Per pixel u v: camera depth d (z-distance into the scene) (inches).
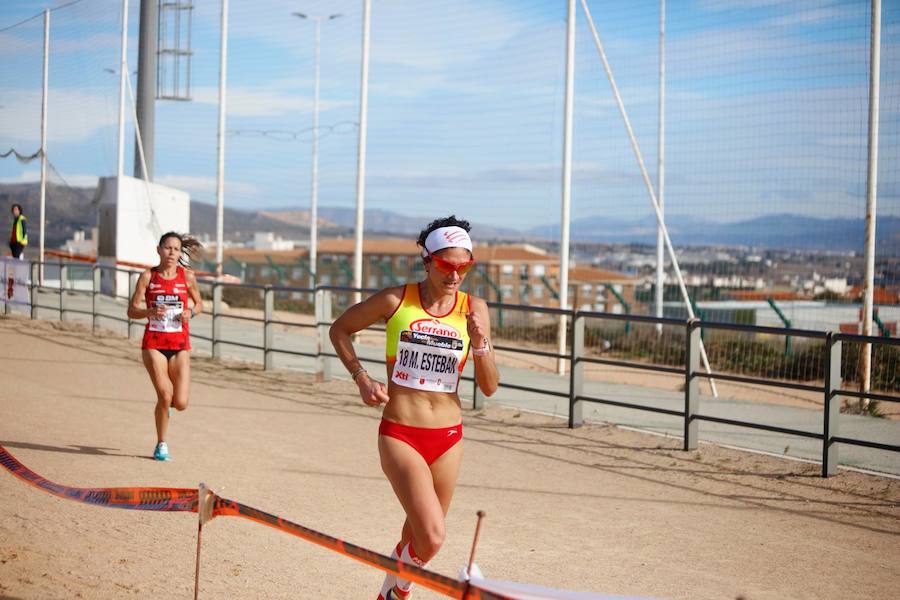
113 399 460.4
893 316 589.3
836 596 209.2
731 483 319.6
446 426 171.3
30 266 861.8
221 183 1034.7
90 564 208.4
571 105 630.5
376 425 415.8
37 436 361.7
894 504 294.0
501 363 721.0
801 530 264.5
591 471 335.6
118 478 295.7
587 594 119.0
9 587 187.6
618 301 824.9
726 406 512.1
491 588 119.2
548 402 504.7
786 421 458.6
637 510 283.1
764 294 678.5
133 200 1146.0
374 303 174.2
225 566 213.2
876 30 504.7
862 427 450.6
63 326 776.3
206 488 160.7
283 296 1296.8
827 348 325.4
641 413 476.7
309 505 274.4
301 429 401.1
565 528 260.8
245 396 486.3
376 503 279.1
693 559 234.4
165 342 325.1
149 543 228.7
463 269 167.8
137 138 1166.3
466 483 314.5
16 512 248.2
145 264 1162.0
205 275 1137.4
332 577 209.6
